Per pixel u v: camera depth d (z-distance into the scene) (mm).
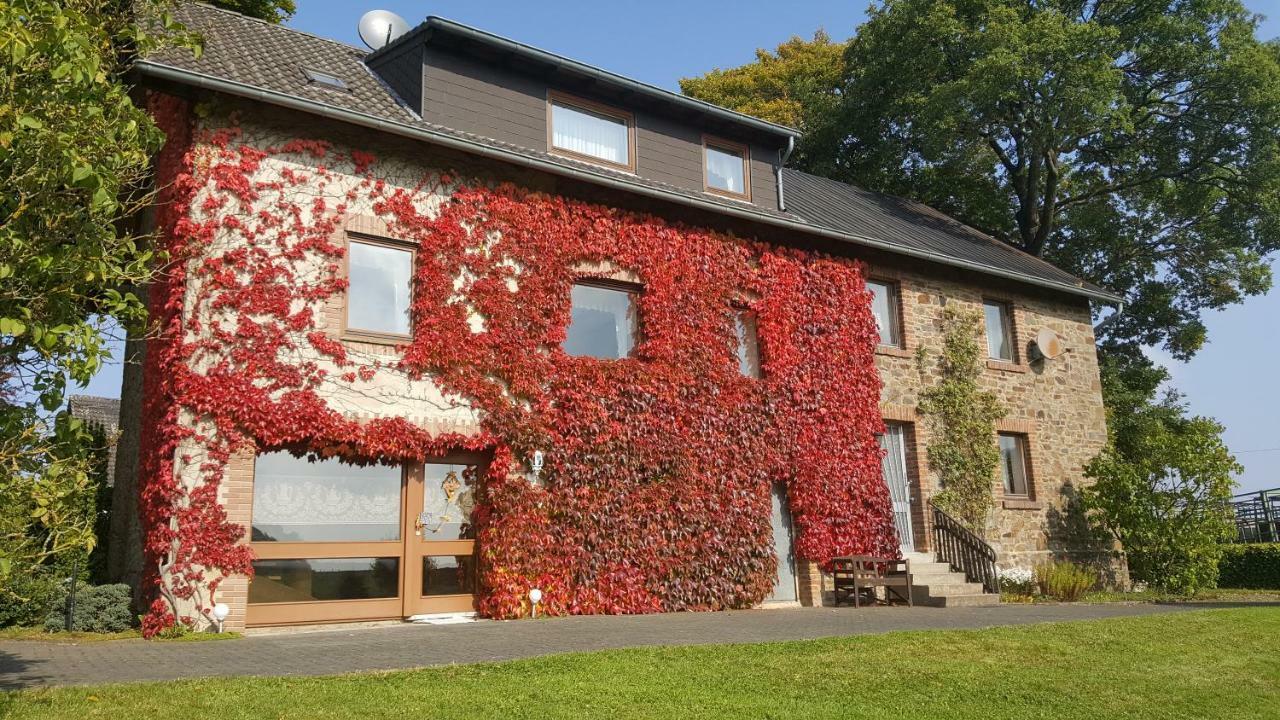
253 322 10758
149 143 6477
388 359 11562
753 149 16281
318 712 5816
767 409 14906
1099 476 19031
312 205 11391
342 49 14852
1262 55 22781
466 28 12742
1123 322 29922
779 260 15688
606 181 13234
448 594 11867
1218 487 18078
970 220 28594
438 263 12070
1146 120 25703
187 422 10273
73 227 5719
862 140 27641
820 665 7832
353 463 11445
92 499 11094
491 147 12242
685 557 13453
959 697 7090
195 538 10070
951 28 23344
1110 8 24469
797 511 15062
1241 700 7492
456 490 12125
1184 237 27828
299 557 10883
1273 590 20859
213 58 11711
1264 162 23500
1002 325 19453
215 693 6145
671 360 13977
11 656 8070
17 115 5254
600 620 11336
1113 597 17484
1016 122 24641
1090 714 6848
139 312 6027
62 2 6477
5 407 5551
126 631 10125
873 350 16594
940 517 16438
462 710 5984
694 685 6969
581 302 13609
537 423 12438
